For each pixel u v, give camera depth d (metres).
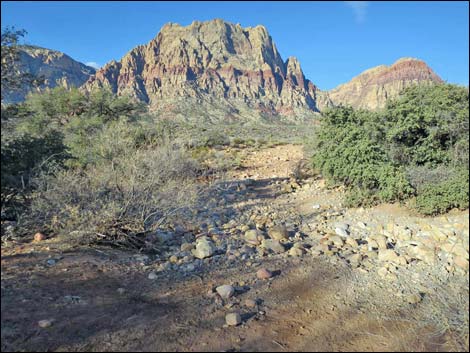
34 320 3.24
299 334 3.42
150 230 5.80
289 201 9.12
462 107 8.07
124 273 4.46
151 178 6.48
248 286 4.36
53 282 3.98
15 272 4.10
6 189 5.80
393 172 7.55
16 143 6.37
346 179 8.99
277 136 34.91
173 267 4.80
